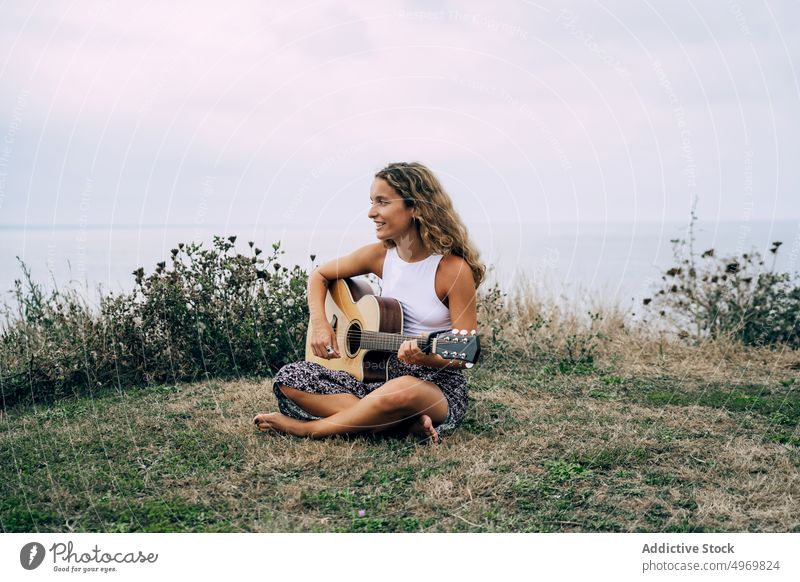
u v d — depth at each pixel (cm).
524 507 294
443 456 344
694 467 336
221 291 540
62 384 485
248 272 542
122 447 365
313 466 333
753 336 612
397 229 371
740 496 302
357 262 401
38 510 293
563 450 359
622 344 609
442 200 371
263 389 477
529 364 563
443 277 373
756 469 333
